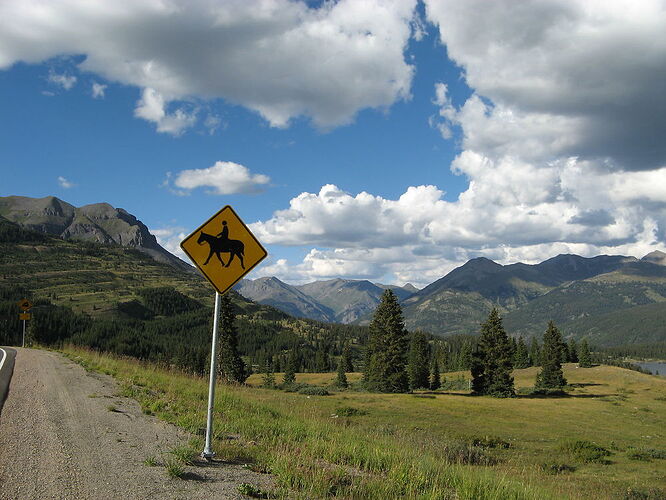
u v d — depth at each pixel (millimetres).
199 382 21250
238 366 62906
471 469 10414
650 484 19141
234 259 8469
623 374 110125
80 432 9211
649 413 59812
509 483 9125
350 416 36281
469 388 95062
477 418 42500
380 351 73500
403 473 8297
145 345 171000
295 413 17516
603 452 28359
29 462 6988
